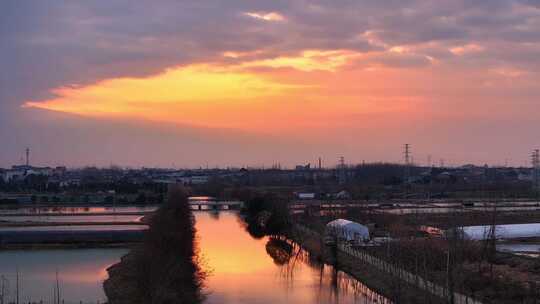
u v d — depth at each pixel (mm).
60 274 119875
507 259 114438
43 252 154000
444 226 159000
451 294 79625
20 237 167375
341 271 122812
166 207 180500
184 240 126125
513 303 82500
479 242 129125
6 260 139750
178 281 93750
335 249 133750
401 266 99375
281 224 184375
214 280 113000
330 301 95688
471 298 84938
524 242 149250
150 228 138375
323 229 158250
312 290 104375
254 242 172750
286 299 97875
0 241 166125
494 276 96188
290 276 118188
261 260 138500
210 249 156750
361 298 96750
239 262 135375
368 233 152375
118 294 94938
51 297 97375
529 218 198375
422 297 86625
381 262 117188
